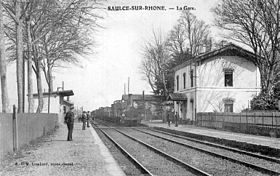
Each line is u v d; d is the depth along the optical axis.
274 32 34.69
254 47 37.16
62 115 55.97
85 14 21.73
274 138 22.88
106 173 10.52
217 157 15.59
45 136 24.77
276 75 37.12
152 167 12.95
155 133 34.06
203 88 44.16
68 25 23.20
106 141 24.80
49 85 40.09
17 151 14.78
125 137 28.47
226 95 44.34
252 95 42.94
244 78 44.53
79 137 25.08
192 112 46.34
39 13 25.16
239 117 30.77
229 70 44.34
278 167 12.77
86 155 14.75
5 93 15.71
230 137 23.88
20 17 20.02
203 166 13.10
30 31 26.27
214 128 36.50
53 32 29.30
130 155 15.73
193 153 17.28
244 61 44.56
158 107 74.56
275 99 34.19
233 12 36.25
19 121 15.80
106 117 78.12
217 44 46.81
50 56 34.66
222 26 37.62
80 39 31.59
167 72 69.62
